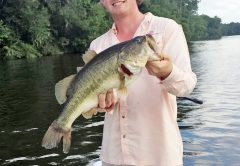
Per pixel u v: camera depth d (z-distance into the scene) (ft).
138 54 9.27
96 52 11.27
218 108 47.50
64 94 10.73
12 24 166.20
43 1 178.81
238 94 56.80
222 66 96.73
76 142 35.81
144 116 10.96
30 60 143.33
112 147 11.39
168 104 11.01
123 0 11.41
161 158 10.92
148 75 10.91
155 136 10.96
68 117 10.61
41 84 75.77
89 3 195.83
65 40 180.75
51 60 137.69
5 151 34.94
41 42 169.89
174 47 10.81
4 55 153.89
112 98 10.19
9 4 166.81
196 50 170.91
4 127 43.83
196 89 62.90
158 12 244.22
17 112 51.55
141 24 11.37
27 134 40.32
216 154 31.04
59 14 180.24
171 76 9.68
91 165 30.14
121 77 9.67
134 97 10.99
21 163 31.68
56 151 33.60
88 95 10.25
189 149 32.42
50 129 10.72
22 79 85.15
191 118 43.06
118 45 9.73
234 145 32.94
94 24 190.49
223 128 38.32
